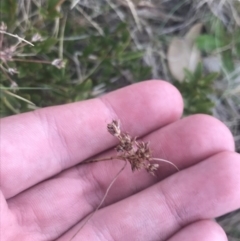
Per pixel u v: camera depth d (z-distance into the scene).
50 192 0.11
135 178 0.11
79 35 0.13
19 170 0.11
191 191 0.10
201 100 0.13
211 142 0.11
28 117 0.11
